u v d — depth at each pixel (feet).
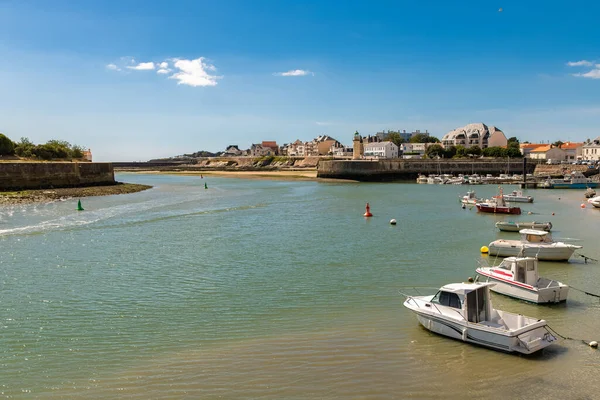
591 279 80.69
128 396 42.83
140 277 81.61
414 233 125.80
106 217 155.53
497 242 98.53
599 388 44.16
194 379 45.85
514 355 50.70
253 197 239.91
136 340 55.01
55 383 45.24
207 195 252.01
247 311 64.59
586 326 59.16
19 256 97.35
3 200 201.16
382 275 82.64
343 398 42.55
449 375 46.57
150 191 280.51
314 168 609.83
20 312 64.34
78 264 90.79
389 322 60.44
